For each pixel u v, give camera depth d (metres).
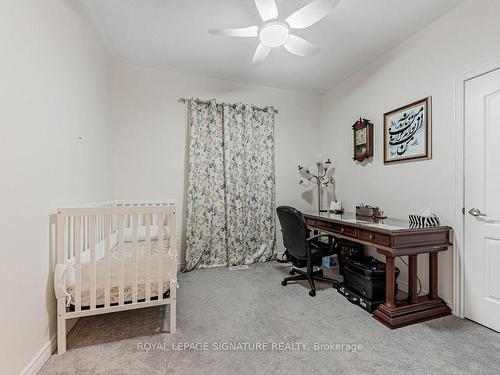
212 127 3.32
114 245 2.46
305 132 3.91
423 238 1.96
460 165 2.00
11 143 1.23
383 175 2.79
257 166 3.59
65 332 1.56
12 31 1.24
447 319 1.97
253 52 2.79
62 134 1.76
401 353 1.55
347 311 2.10
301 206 3.85
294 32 2.39
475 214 1.90
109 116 2.92
